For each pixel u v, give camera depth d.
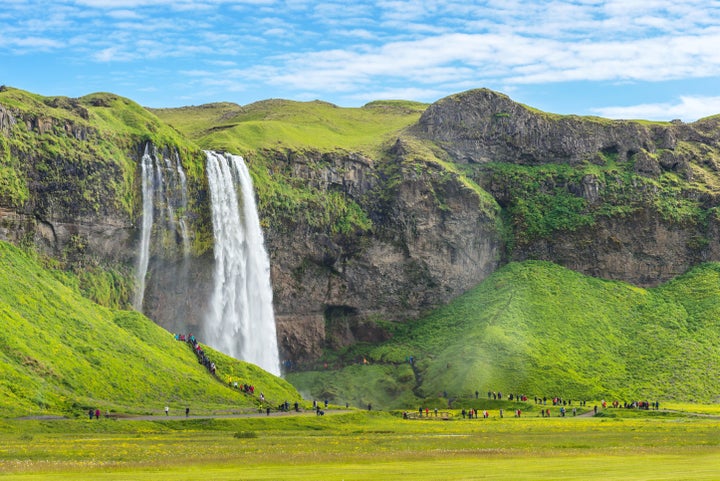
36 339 175.62
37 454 108.50
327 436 148.38
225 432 152.75
